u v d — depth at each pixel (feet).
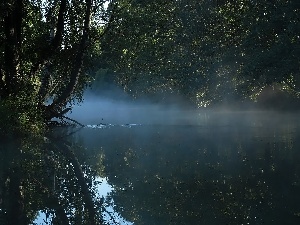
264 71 63.67
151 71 84.69
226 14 77.92
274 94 118.42
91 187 27.37
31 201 23.26
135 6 73.41
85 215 20.62
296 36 60.03
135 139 58.90
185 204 22.00
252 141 50.37
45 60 66.95
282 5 62.54
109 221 19.31
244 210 20.07
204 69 78.89
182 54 81.05
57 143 54.34
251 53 68.69
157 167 34.81
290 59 60.18
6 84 61.21
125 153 44.50
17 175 30.94
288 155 37.27
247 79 72.74
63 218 19.92
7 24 61.11
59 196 24.70
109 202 23.29
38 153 43.78
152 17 74.74
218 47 77.36
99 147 50.24
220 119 97.60
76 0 66.59
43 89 68.39
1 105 54.29
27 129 58.54
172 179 29.25
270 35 66.64
